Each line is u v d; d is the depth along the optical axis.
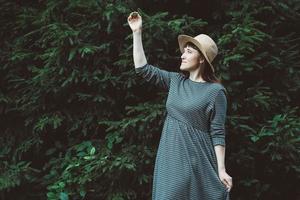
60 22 4.18
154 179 2.91
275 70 4.50
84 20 4.32
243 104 4.24
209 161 2.84
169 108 2.92
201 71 2.97
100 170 4.06
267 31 4.52
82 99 4.33
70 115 4.47
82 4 4.20
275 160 4.30
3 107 4.70
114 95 4.48
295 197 4.75
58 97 4.48
